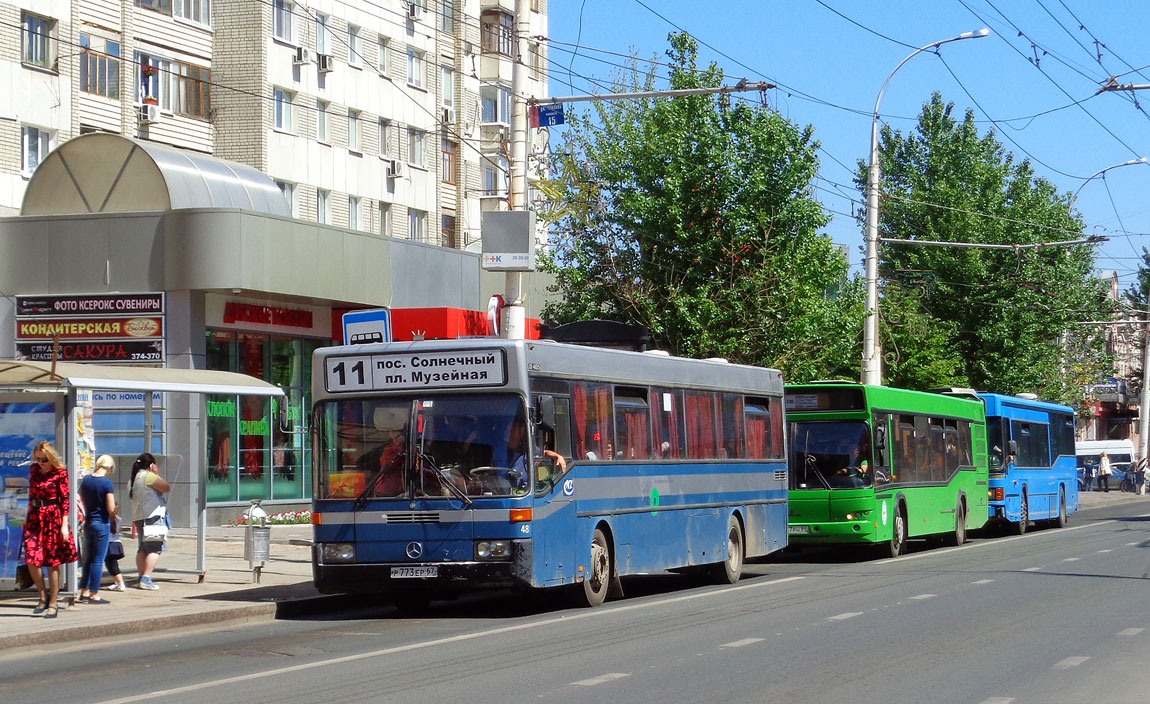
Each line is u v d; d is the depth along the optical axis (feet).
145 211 93.71
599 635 44.29
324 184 142.20
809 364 107.24
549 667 36.91
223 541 83.87
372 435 50.72
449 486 49.55
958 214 174.60
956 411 97.45
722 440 66.85
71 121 116.57
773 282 106.11
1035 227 177.27
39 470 48.52
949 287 173.47
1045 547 91.40
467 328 110.11
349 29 147.64
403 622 50.37
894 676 35.09
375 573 49.85
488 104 173.37
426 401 50.49
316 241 100.27
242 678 35.45
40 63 114.21
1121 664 37.04
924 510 88.53
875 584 63.26
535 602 57.57
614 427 56.65
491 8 172.86
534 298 125.59
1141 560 76.95
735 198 108.17
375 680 34.83
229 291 94.38
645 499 58.65
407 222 156.97
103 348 93.56
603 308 112.47
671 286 107.86
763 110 108.06
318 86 141.69
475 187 170.40
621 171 110.73
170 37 127.95
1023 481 111.96
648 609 53.01
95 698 32.60
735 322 107.34
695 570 66.69
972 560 79.20
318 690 33.22
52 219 94.79
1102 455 228.84
